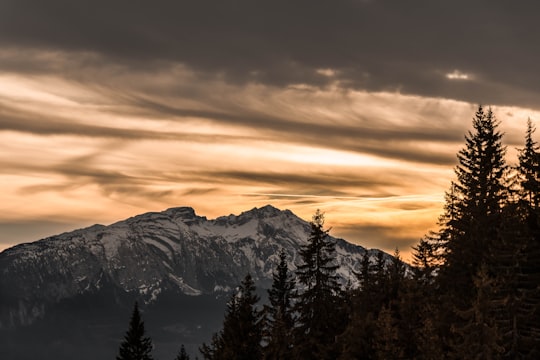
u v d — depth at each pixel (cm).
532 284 7194
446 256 8425
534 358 6988
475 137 8756
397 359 8250
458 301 7919
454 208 8600
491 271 7375
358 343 8875
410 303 8712
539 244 7462
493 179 8419
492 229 8138
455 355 7175
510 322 7069
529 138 8081
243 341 9112
